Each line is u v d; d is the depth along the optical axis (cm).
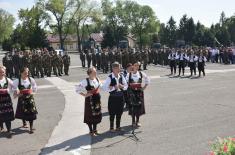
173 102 1424
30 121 977
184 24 9062
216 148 496
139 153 793
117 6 9762
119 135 939
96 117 927
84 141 891
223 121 1075
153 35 10038
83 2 8206
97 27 9519
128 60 2864
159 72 2798
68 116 1179
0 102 933
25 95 963
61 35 8206
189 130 977
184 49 2591
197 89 1805
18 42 7925
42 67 2559
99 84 932
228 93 1642
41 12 7906
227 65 3559
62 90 1827
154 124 1051
